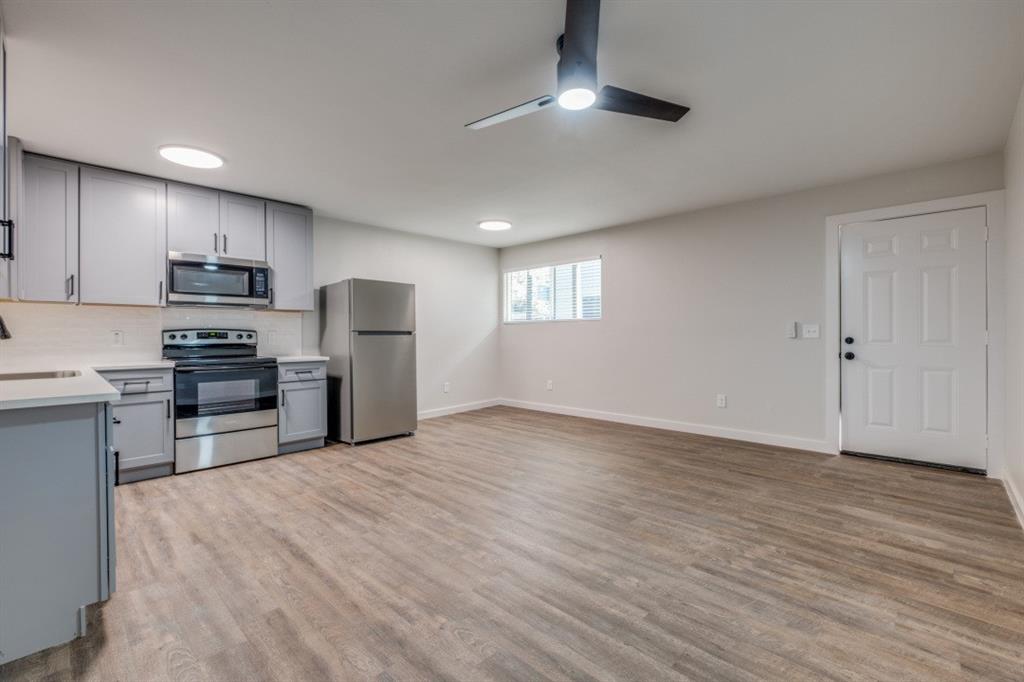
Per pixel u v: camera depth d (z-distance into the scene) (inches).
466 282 249.8
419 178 146.1
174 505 114.8
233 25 74.4
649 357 205.2
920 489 123.6
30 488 62.4
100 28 74.3
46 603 63.4
